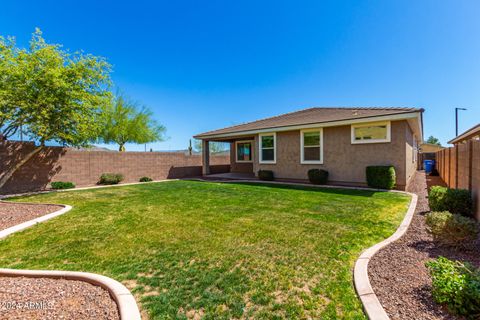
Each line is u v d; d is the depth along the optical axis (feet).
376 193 29.53
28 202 26.63
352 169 36.27
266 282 9.44
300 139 41.73
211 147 126.93
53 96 28.68
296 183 41.37
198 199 26.91
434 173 57.00
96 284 9.65
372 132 34.58
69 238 14.85
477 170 16.47
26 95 27.78
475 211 16.92
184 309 7.89
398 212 19.90
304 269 10.43
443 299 7.42
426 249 12.26
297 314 7.56
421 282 9.04
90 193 32.89
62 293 8.98
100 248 13.21
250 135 50.39
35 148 34.55
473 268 8.29
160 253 12.38
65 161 40.55
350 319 7.29
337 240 13.71
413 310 7.47
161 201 26.16
